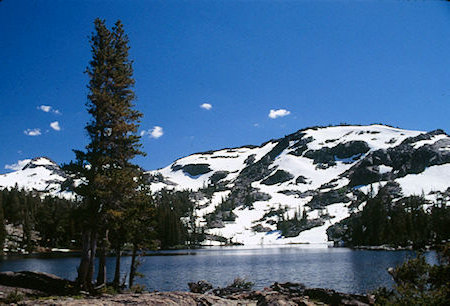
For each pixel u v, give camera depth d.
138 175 33.97
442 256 15.04
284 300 19.66
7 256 111.06
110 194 29.84
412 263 15.81
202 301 19.58
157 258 109.56
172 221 181.62
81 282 29.08
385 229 144.75
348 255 103.81
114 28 36.19
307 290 25.97
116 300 17.73
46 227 147.12
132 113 35.00
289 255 115.50
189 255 126.62
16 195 166.88
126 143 33.84
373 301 22.58
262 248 186.12
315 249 154.62
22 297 21.27
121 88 35.66
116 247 36.16
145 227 36.94
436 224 122.50
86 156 30.95
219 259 103.31
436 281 14.88
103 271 33.50
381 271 58.62
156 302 17.58
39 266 74.06
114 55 35.12
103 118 32.50
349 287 42.25
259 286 46.50
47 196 185.75
